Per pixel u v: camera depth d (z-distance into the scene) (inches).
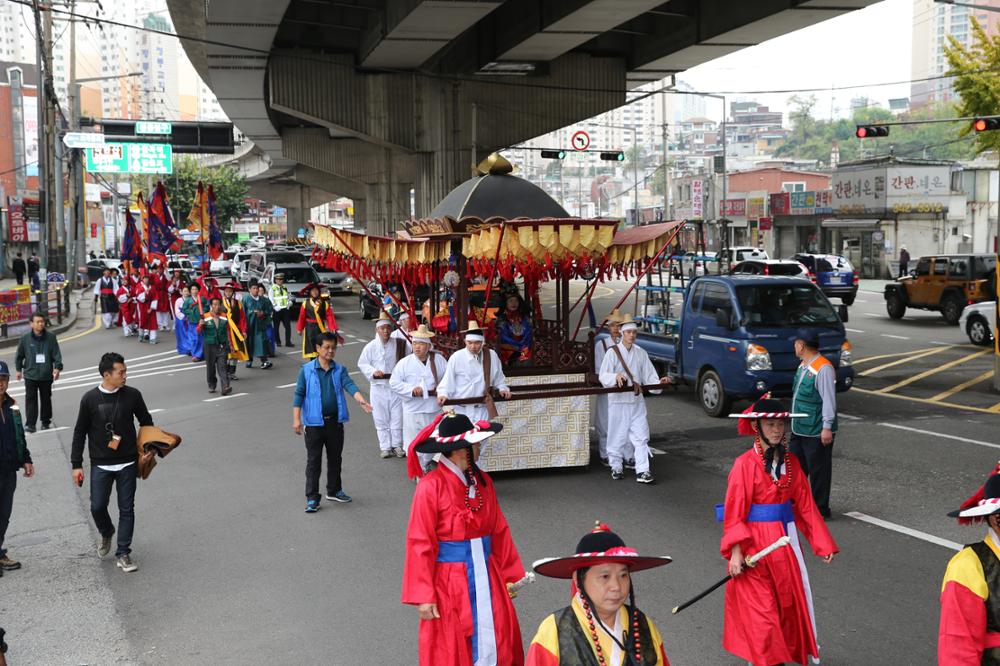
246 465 481.4
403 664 248.7
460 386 417.4
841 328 563.2
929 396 637.3
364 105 1488.7
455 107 1487.5
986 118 825.5
